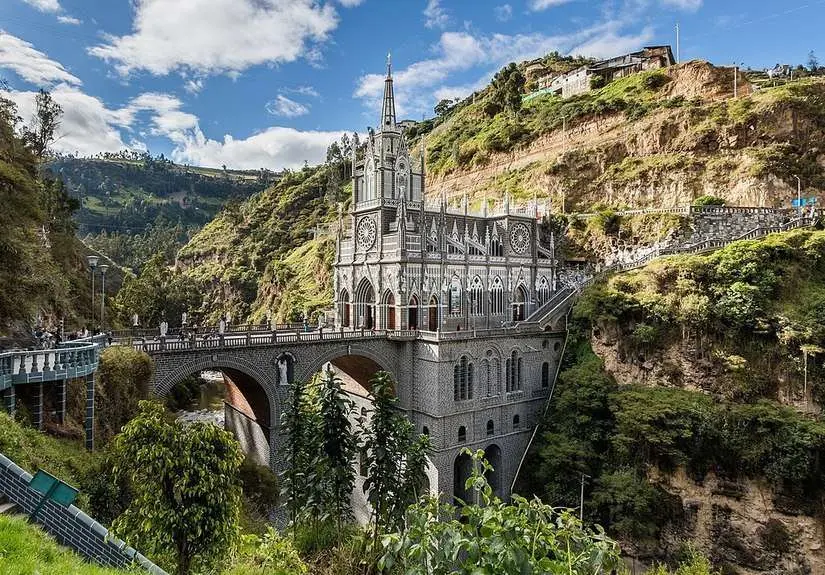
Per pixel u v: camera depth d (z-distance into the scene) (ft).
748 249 211.20
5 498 62.54
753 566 181.78
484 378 225.15
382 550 95.20
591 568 45.85
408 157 251.80
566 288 279.69
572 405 224.12
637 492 195.00
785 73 532.32
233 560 76.28
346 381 244.22
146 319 362.12
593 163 351.87
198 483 64.03
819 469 175.32
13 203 165.78
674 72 373.20
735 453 187.93
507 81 499.10
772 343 197.36
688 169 304.91
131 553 57.47
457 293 243.60
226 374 203.00
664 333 219.61
